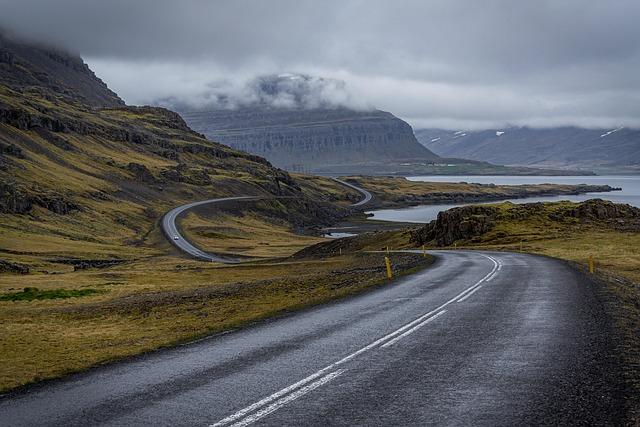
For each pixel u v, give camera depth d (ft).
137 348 48.70
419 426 26.81
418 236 303.27
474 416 28.07
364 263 183.52
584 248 190.08
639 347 42.16
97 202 635.25
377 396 31.68
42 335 65.72
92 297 141.69
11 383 37.42
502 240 244.22
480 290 81.71
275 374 37.06
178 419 28.63
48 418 29.45
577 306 63.67
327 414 28.81
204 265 311.27
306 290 100.53
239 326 57.67
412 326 53.83
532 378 34.65
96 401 32.24
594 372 35.58
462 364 38.52
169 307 94.79
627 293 77.82
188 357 43.32
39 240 418.51
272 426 27.25
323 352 43.45
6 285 198.59
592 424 26.68
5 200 495.41
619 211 274.16
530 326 52.16
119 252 410.11
